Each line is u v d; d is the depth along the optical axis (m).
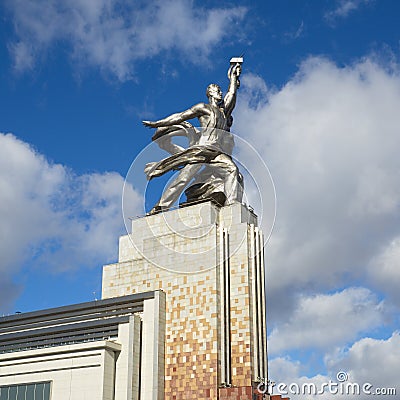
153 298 55.34
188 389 52.38
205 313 54.00
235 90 66.19
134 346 53.12
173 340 54.47
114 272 59.88
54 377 53.47
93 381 51.72
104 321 54.84
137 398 52.16
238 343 53.19
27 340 57.91
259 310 54.84
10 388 54.97
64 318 58.25
